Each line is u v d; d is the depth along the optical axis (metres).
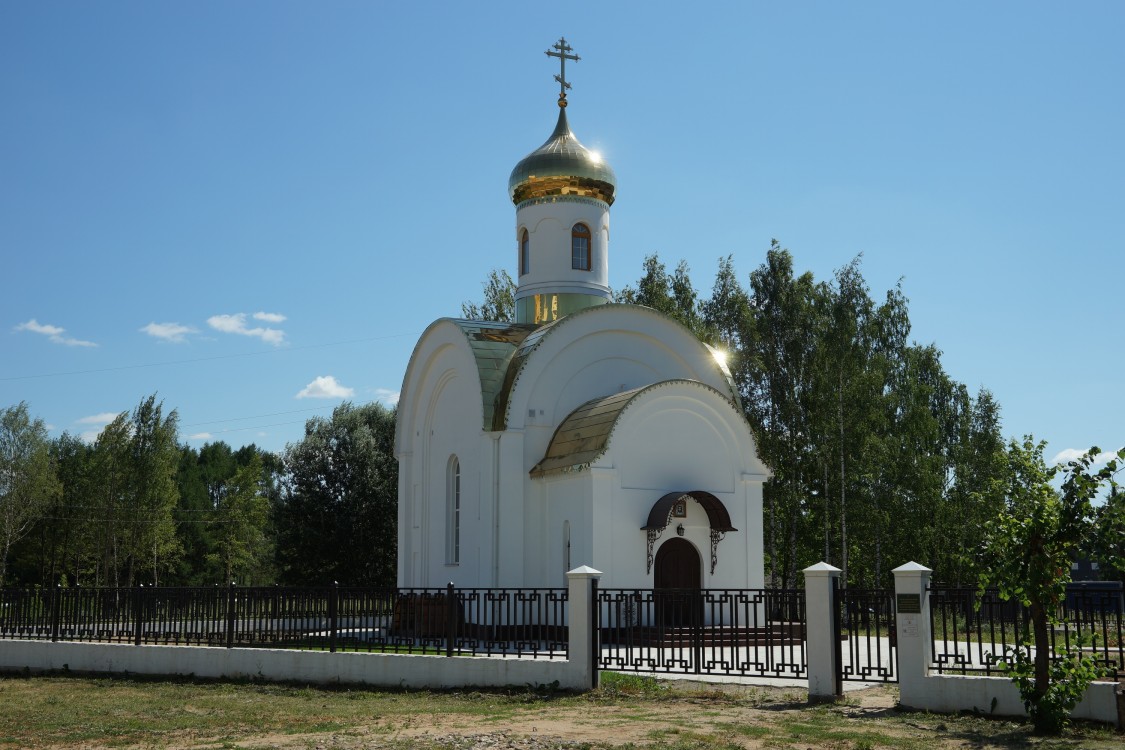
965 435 52.97
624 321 29.28
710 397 26.78
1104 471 13.53
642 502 25.59
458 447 29.66
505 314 49.56
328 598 21.30
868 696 16.03
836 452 39.62
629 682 17.42
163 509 61.88
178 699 18.92
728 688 16.92
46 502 60.81
